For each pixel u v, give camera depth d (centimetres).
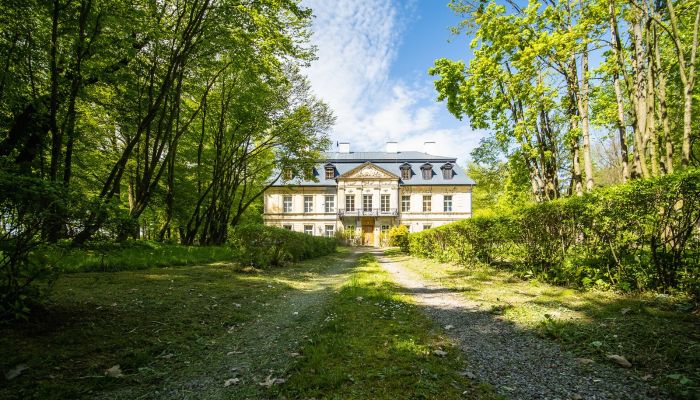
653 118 757
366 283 702
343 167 3978
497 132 1274
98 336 323
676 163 1173
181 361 295
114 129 1438
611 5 834
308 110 1950
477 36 1084
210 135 1919
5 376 229
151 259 906
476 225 921
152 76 1069
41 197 295
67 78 913
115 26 893
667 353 265
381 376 247
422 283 736
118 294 502
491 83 1171
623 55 873
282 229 1148
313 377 246
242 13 1029
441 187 3784
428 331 371
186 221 1989
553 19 970
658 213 434
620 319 356
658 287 438
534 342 327
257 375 266
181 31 1077
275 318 459
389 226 3797
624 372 250
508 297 527
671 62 931
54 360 262
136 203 1144
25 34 789
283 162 2145
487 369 268
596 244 529
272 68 1247
